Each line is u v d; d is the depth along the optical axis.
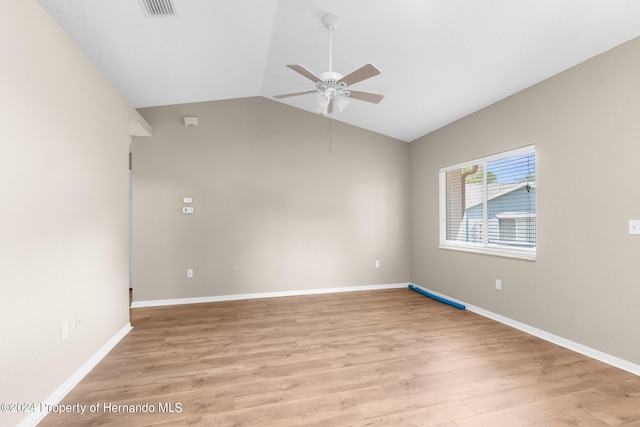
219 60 3.26
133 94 3.63
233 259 4.29
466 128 3.93
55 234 1.89
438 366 2.31
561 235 2.72
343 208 4.79
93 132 2.40
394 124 4.56
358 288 4.86
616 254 2.32
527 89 3.07
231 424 1.66
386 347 2.67
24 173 1.62
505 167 3.42
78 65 2.18
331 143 4.74
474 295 3.75
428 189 4.69
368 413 1.75
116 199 2.83
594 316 2.46
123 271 2.96
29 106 1.67
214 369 2.27
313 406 1.82
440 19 2.38
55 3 2.11
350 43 2.88
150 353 2.55
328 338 2.87
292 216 4.54
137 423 1.67
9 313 1.51
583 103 2.55
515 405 1.83
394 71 3.20
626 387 2.02
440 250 4.40
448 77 3.15
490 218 3.63
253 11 2.55
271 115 4.47
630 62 2.24
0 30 1.46
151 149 4.05
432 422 1.67
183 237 4.12
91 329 2.34
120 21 2.38
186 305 3.99
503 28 2.34
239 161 4.34
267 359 2.44
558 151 2.76
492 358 2.45
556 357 2.47
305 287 4.59
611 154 2.36
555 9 2.08
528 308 3.04
